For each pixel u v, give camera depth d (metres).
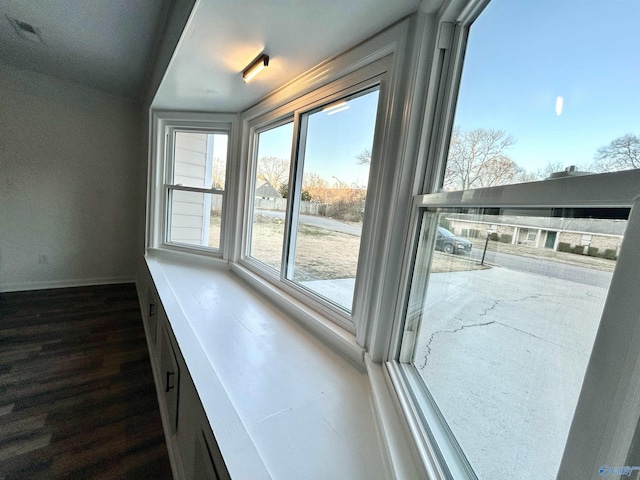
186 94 2.06
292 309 1.60
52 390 1.66
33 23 1.84
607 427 0.30
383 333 1.04
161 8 1.58
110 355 2.06
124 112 3.33
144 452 1.32
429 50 0.86
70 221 3.22
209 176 2.69
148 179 2.75
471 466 0.57
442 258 0.77
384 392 0.91
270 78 1.63
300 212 1.72
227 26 1.15
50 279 3.20
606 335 0.31
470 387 0.60
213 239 2.71
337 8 0.97
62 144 3.07
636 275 0.28
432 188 0.88
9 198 2.90
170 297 1.76
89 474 1.20
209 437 0.79
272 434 0.77
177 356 1.22
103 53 2.23
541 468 0.41
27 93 2.83
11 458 1.23
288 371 1.08
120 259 3.56
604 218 0.34
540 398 0.42
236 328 1.41
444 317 0.74
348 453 0.73
